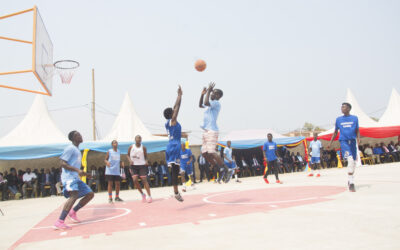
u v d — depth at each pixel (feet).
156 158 64.28
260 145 60.95
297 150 77.92
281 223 11.93
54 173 46.42
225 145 58.85
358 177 32.32
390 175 32.04
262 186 31.32
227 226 12.10
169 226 13.01
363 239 8.97
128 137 53.62
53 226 15.84
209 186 39.81
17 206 30.71
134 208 20.75
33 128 51.70
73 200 15.21
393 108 76.18
